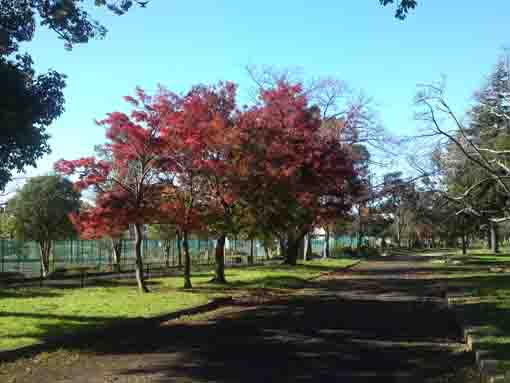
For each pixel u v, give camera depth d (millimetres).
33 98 11578
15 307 16047
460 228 52812
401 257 63781
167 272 34500
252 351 10883
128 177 22750
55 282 27594
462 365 9703
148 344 11758
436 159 26141
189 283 23328
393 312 16719
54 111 12195
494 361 9016
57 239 38188
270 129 24156
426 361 10023
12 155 11688
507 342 10602
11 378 8977
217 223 23922
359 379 8742
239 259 48031
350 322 14664
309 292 23625
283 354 10602
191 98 21750
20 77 11344
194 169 21672
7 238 43219
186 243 23312
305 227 40062
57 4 12344
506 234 62250
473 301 18047
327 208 35062
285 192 24641
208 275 30344
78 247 46906
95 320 13781
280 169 24266
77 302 17375
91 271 36000
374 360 10094
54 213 36156
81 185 20438
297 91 28812
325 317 15641
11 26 12172
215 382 8555
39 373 9312
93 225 20594
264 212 26359
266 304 19109
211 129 21578
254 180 23281
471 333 11695
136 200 20953
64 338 11656
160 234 42000
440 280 29000
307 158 27500
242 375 8977
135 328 13734
